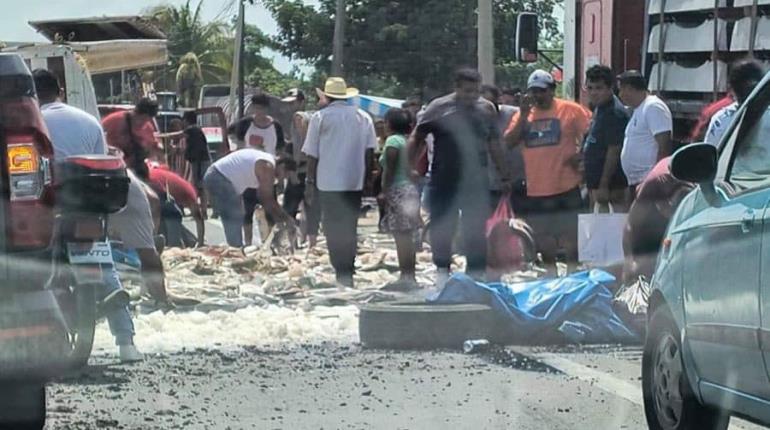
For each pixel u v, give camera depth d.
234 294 15.55
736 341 7.46
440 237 15.88
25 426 8.70
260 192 19.88
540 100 16.36
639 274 13.48
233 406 9.98
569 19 20.36
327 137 16.72
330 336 13.34
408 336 12.59
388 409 9.93
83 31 17.05
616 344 12.79
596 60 19.12
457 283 13.23
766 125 8.02
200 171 25.95
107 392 10.39
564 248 16.28
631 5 18.42
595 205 16.20
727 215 7.76
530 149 16.38
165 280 15.53
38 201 8.10
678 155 8.20
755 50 14.75
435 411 9.86
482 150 15.71
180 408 9.90
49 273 8.12
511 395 10.43
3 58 8.08
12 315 7.86
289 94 28.70
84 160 9.60
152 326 13.27
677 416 8.45
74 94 16.17
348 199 16.78
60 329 8.12
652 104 15.41
